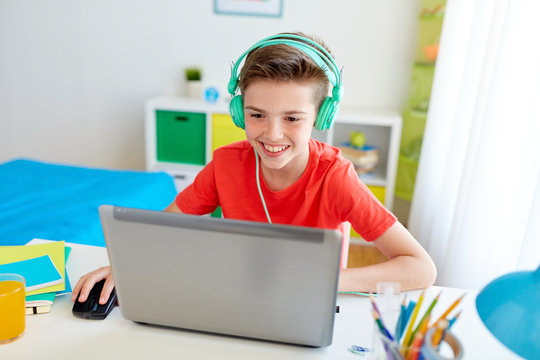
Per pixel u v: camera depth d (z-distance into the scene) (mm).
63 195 2018
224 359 804
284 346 841
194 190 1217
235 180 1156
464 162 1968
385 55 2967
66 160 3535
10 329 816
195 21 3109
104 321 897
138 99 3322
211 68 3186
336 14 2953
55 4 3203
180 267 784
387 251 1046
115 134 3424
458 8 2285
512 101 1655
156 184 2256
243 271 762
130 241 778
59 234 1618
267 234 717
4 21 3281
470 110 2076
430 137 2463
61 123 3455
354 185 1068
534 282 591
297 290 760
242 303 798
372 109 3018
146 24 3162
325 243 703
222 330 845
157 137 3049
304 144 997
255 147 1021
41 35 3281
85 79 3330
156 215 750
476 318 918
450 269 1942
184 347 832
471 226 1811
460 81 2324
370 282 976
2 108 3475
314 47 985
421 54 2840
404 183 3033
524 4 1597
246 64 976
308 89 942
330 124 1026
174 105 2918
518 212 1633
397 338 696
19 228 1640
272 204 1143
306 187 1102
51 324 881
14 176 2225
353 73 3023
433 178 2465
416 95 2900
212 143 2959
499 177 1714
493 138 1713
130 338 851
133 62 3248
